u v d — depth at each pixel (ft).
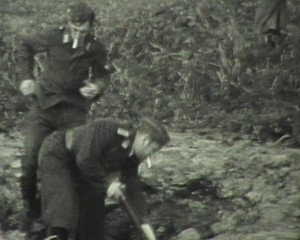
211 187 51.29
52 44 42.78
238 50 79.71
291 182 51.96
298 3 89.20
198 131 66.49
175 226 45.52
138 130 37.81
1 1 142.92
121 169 38.70
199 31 91.91
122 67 84.02
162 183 52.24
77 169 39.47
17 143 63.31
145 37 92.53
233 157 57.67
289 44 80.69
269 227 44.80
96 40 42.98
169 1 120.37
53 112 43.16
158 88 77.97
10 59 89.92
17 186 50.78
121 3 128.26
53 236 38.99
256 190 50.62
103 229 40.91
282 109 68.03
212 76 77.30
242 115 67.77
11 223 45.68
